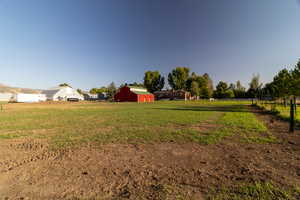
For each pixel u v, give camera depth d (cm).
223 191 285
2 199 274
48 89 7456
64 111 2017
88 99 8325
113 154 488
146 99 6162
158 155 475
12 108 2583
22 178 346
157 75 8875
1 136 726
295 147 520
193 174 353
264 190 285
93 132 795
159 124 998
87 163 423
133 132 783
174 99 7688
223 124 959
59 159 453
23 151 524
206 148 530
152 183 318
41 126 973
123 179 336
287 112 1430
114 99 6206
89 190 297
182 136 692
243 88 7769
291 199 260
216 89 7850
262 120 1094
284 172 353
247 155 460
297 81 1498
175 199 265
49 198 276
